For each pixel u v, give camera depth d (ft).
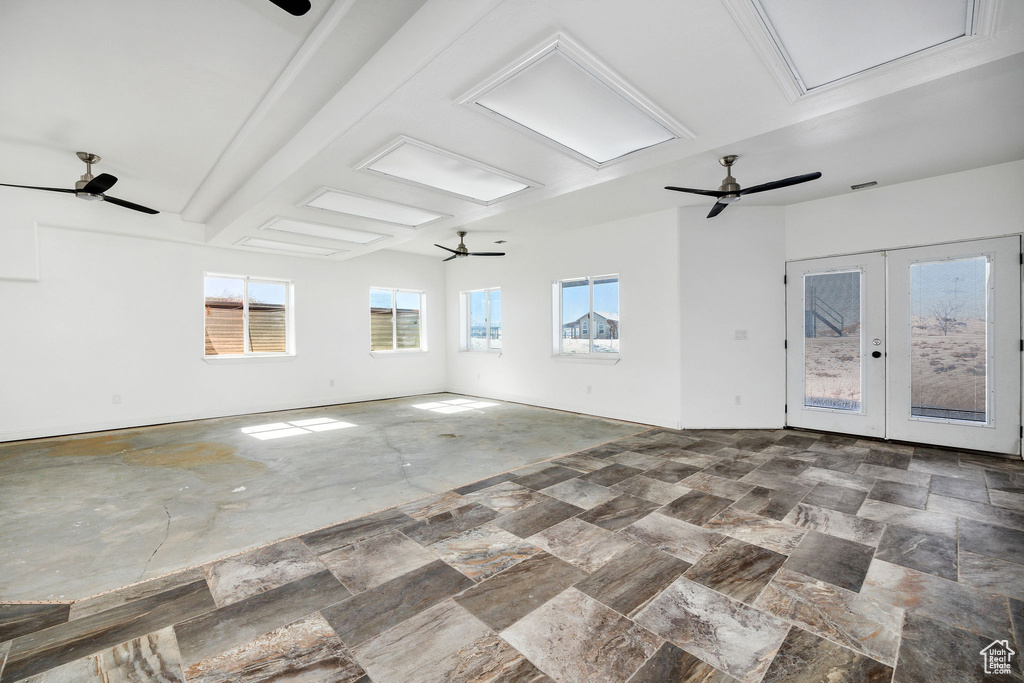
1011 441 13.21
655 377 18.47
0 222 16.05
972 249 13.56
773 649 5.48
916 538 8.35
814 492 10.69
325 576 7.21
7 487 11.53
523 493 10.80
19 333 16.71
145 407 19.26
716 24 6.52
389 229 17.79
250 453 14.66
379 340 27.12
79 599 6.63
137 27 7.55
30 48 8.00
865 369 15.62
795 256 16.98
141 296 19.20
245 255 21.90
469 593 6.70
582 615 6.16
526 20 6.31
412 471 12.63
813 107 9.05
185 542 8.43
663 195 15.51
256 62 8.70
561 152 10.62
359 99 8.78
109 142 12.03
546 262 22.84
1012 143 11.43
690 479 11.72
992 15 6.51
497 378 25.96
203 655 5.42
